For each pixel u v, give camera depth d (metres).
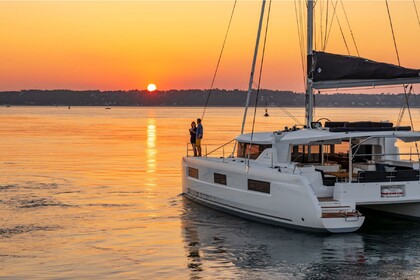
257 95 19.39
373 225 17.34
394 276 12.76
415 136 16.84
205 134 68.06
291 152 17.98
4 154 42.56
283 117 171.75
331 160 18.27
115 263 13.76
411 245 15.23
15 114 182.00
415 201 16.36
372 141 18.33
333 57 17.44
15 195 23.16
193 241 15.77
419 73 15.95
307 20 18.69
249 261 13.91
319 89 18.28
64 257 14.23
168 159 39.34
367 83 17.09
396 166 18.11
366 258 14.10
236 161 19.25
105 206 20.77
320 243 15.36
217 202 19.55
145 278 12.68
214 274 12.93
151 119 140.75
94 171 31.89
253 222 17.92
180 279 12.61
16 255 14.37
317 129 17.53
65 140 59.44
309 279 12.57
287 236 16.11
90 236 16.31
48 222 18.06
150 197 22.73
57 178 28.62
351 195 15.91
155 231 16.94
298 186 15.85
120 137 65.38
